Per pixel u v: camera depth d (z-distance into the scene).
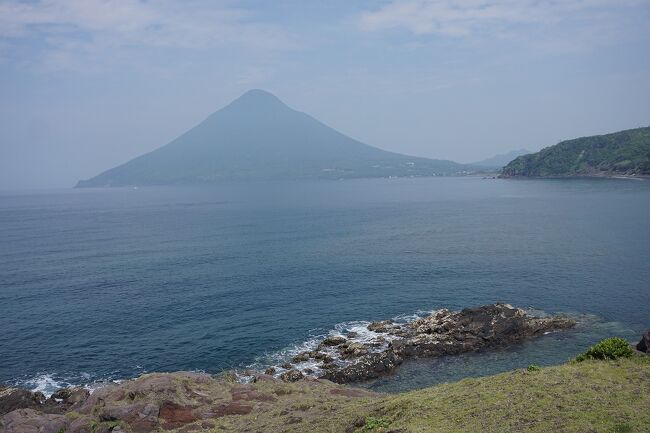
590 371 21.78
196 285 70.12
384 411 22.09
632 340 45.28
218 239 112.62
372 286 67.25
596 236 96.38
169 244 107.62
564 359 41.91
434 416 19.58
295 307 59.31
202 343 49.19
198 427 26.12
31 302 63.44
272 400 30.30
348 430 21.05
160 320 55.94
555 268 72.44
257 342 49.09
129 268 82.94
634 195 167.88
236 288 68.00
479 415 18.72
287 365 43.34
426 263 79.62
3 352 47.91
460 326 48.25
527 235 102.25
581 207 145.25
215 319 55.81
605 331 47.91
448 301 59.72
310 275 74.19
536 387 20.50
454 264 78.06
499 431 17.05
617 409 17.47
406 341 46.25
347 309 58.12
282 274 75.38
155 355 46.69
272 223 141.50
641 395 18.62
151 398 28.83
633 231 99.56
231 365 44.31
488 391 21.27
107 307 60.84
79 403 34.62
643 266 70.81
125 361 45.56
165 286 70.06
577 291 60.91
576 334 47.50
